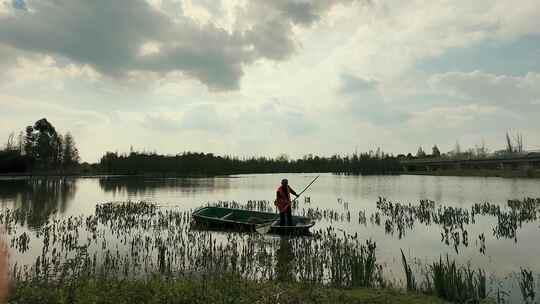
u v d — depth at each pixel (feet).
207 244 40.93
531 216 60.49
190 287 21.71
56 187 146.30
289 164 378.53
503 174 207.41
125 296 19.84
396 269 31.04
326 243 40.16
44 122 282.36
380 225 55.93
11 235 46.24
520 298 23.54
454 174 242.99
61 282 24.02
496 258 35.01
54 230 48.57
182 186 161.79
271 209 81.51
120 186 159.33
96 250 38.45
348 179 218.59
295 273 28.40
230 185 169.68
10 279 24.11
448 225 54.90
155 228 53.21
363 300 21.36
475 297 22.79
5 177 221.25
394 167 308.60
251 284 23.66
